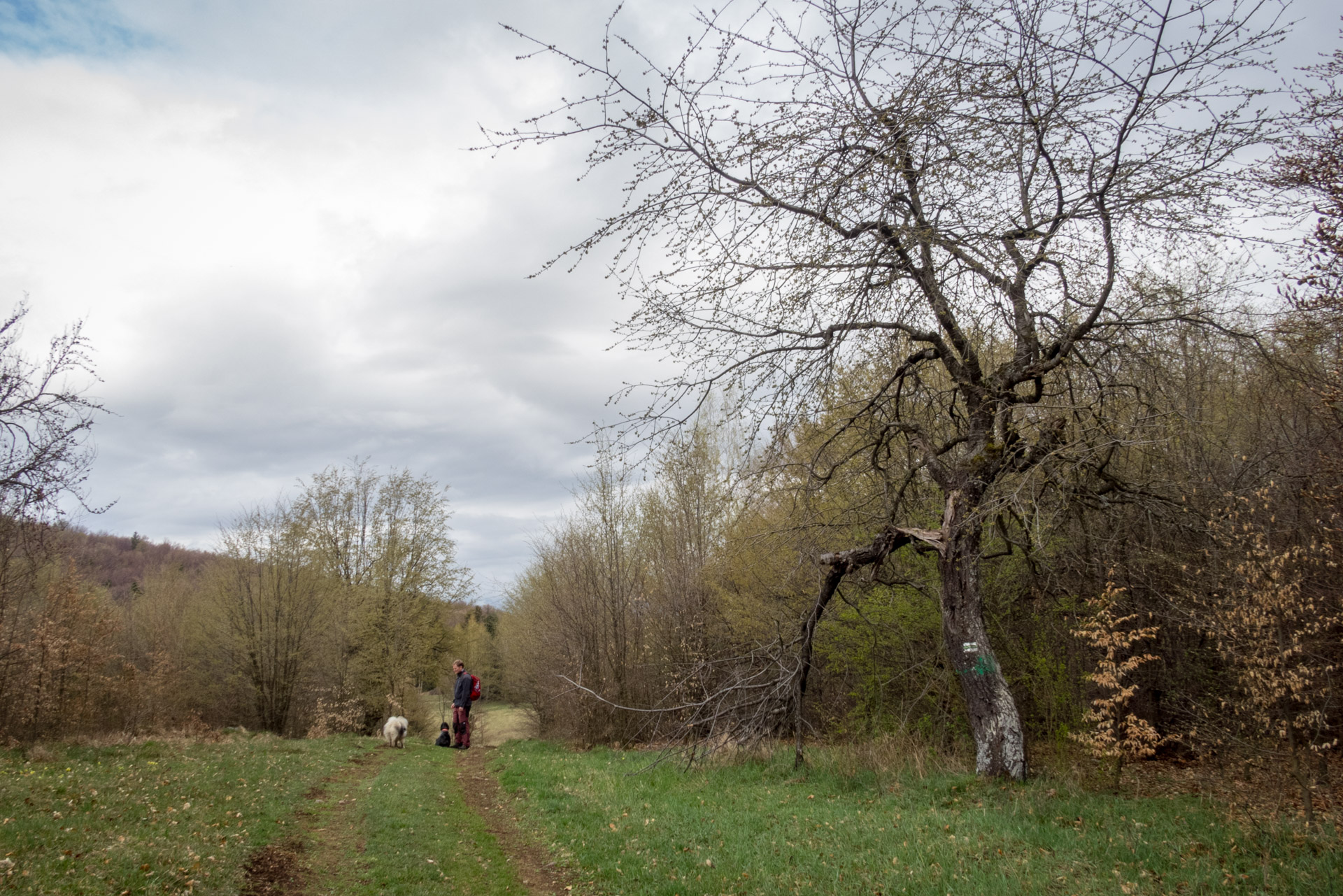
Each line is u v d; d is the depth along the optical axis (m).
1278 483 9.50
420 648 33.81
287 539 30.84
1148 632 8.84
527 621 29.67
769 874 6.87
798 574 15.10
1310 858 6.10
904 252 8.27
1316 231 8.18
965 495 9.41
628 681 21.17
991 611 12.60
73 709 21.12
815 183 7.69
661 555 22.44
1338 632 8.07
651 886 6.98
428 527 35.47
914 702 13.27
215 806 8.92
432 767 15.52
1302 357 8.95
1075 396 9.64
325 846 8.45
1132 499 9.98
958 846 7.06
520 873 8.00
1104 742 8.82
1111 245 8.05
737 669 13.41
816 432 10.20
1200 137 7.56
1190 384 10.98
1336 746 9.51
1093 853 6.64
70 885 5.61
